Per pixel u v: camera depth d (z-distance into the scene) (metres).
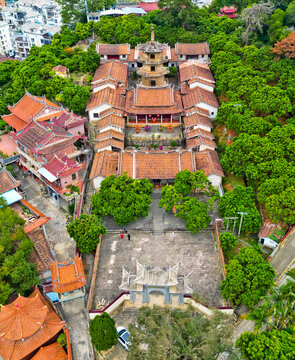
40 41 168.88
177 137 93.06
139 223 74.62
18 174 93.62
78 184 84.75
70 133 85.94
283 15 109.94
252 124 81.00
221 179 79.94
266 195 70.00
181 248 69.25
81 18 151.12
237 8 141.38
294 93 87.50
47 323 55.91
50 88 103.56
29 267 60.72
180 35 121.62
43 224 73.00
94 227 66.50
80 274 59.03
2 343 53.66
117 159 84.94
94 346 55.81
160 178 79.56
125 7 166.62
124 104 99.25
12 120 98.38
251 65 101.56
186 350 44.88
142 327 50.91
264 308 50.00
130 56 117.00
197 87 100.81
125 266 66.12
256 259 58.12
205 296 60.53
